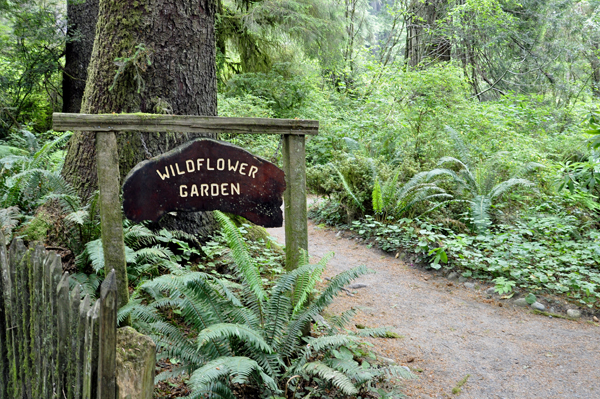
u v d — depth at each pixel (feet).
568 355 13.39
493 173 25.63
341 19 48.91
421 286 18.49
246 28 44.06
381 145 31.24
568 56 50.31
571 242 21.20
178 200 10.89
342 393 10.53
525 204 26.00
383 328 11.64
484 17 44.09
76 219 12.83
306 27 45.19
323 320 13.48
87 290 12.44
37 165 18.99
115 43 15.38
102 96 15.57
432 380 12.03
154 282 10.30
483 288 18.17
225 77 47.78
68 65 35.94
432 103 31.86
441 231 23.12
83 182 15.79
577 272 18.75
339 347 11.58
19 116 37.47
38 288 6.86
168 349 9.95
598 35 50.98
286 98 43.86
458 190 25.29
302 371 10.15
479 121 32.63
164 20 15.43
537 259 19.11
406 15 51.83
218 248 16.46
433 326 15.20
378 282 18.71
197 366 9.87
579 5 54.90
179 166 10.83
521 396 11.40
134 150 15.35
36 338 6.97
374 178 24.90
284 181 11.68
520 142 32.22
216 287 11.84
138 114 10.38
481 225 22.03
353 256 21.54
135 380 6.89
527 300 16.92
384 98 35.35
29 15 32.60
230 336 10.56
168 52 15.60
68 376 6.51
